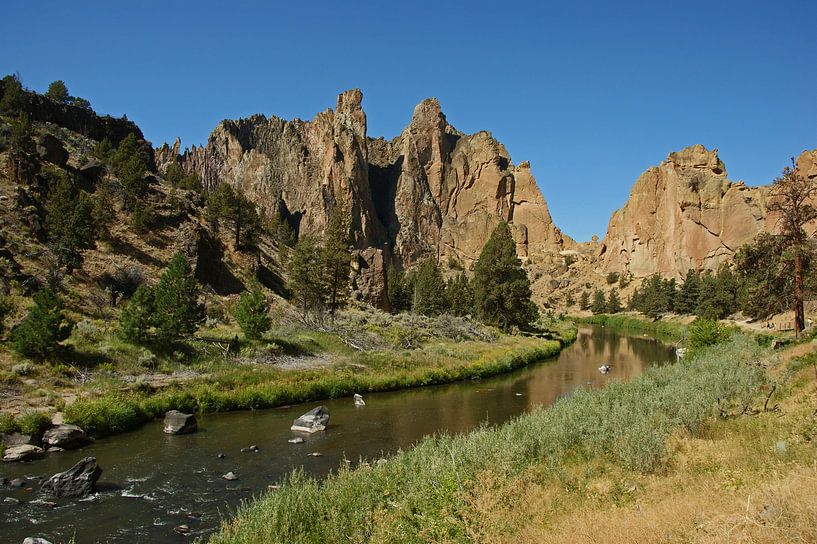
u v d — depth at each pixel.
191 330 37.22
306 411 30.19
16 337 28.84
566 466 14.53
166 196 65.75
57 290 40.44
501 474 13.49
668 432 15.74
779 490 8.59
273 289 68.12
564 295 196.38
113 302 43.88
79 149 73.44
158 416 27.22
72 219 44.03
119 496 16.47
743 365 26.27
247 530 10.74
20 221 46.25
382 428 26.34
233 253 66.06
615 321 137.00
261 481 18.06
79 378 28.75
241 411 29.92
